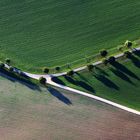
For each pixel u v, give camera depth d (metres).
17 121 89.25
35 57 101.00
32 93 94.19
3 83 96.75
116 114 88.94
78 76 96.69
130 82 94.31
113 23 105.50
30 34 105.94
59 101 92.25
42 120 89.06
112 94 92.88
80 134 86.25
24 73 98.19
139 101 91.12
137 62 97.38
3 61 100.69
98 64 98.00
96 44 102.00
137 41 101.00
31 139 85.75
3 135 86.88
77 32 105.00
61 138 85.81
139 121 87.44
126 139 84.81
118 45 100.88
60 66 98.81
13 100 93.19
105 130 86.44
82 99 92.31
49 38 104.50
